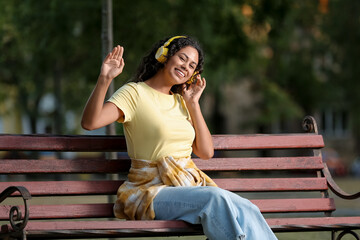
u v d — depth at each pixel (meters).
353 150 56.16
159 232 6.16
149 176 6.72
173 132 6.82
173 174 6.68
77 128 39.00
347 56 44.25
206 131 7.20
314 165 7.86
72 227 5.98
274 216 14.23
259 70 46.09
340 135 56.31
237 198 6.23
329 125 56.19
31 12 23.97
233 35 25.50
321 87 47.34
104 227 6.05
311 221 6.73
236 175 36.06
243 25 25.62
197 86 7.28
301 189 7.70
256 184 7.58
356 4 43.78
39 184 6.82
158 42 7.23
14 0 24.78
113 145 7.18
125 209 6.66
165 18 23.41
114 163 7.15
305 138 7.91
